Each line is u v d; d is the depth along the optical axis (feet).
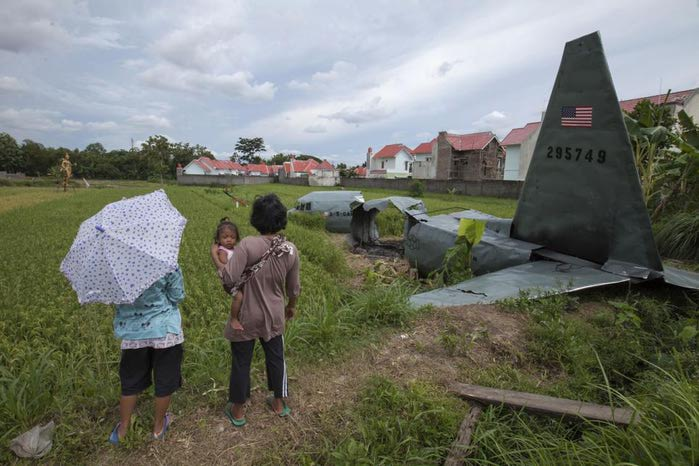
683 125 32.04
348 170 244.63
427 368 12.50
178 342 9.34
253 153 358.64
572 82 19.44
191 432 9.82
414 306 16.75
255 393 11.34
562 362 13.01
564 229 20.53
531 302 16.43
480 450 9.09
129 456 9.11
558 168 20.48
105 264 8.19
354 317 15.89
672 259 26.48
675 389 9.03
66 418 10.16
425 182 119.44
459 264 23.02
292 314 10.59
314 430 9.94
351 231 45.68
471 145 144.25
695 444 7.36
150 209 9.40
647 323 15.51
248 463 8.96
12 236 40.73
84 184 191.72
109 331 16.25
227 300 20.30
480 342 13.89
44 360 11.80
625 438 8.27
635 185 17.87
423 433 9.62
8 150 245.86
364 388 11.41
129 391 9.20
